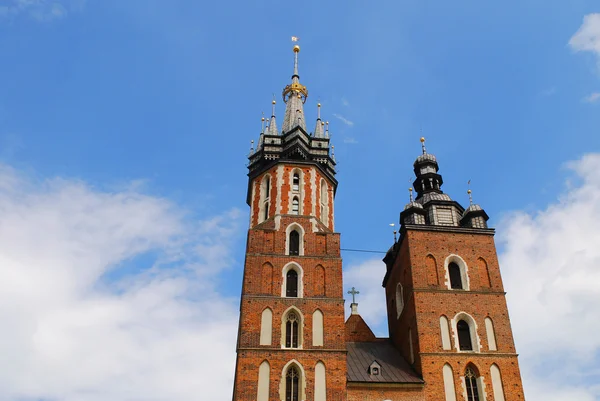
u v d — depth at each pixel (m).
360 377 51.47
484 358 53.06
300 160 63.75
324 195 64.06
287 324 52.59
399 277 63.25
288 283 55.22
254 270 54.94
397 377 51.91
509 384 51.81
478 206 64.06
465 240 60.75
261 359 49.72
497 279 58.31
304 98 77.31
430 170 71.75
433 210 65.31
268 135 67.50
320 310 53.16
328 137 68.50
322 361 50.22
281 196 60.59
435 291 56.78
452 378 51.78
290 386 49.16
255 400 47.78
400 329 60.47
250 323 51.69
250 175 66.81
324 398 48.44
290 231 58.50
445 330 54.53
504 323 55.34
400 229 63.69
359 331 65.25
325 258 56.44
